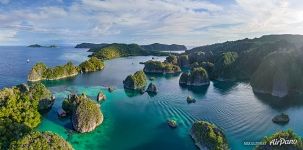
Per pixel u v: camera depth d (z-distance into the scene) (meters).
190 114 105.12
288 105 116.69
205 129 79.56
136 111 109.69
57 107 111.62
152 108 113.69
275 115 103.56
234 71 182.12
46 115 101.81
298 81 137.25
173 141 81.75
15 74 197.62
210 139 74.25
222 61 194.62
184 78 170.50
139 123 96.19
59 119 97.94
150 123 96.25
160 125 94.19
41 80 177.38
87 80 178.12
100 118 95.12
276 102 121.69
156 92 143.00
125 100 126.75
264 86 140.00
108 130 89.69
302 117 101.25
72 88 151.50
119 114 105.81
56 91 143.25
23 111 91.12
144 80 159.62
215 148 71.12
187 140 82.25
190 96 134.62
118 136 85.12
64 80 178.25
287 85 134.50
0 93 94.44
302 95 131.62
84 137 84.12
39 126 91.25
